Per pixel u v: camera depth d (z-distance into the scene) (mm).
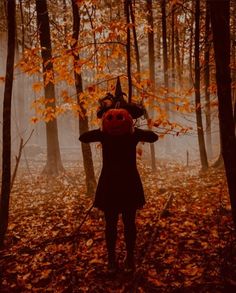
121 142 4094
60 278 4266
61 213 7516
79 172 13461
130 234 4164
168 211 6457
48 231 6262
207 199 7551
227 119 3562
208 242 4824
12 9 4859
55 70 6262
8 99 4988
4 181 5211
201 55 13633
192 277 3945
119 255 4742
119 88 4605
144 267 4285
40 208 8297
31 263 4789
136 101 6602
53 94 12305
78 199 8742
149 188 9984
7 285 4273
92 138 4234
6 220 5328
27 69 6168
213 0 3418
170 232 5418
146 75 6680
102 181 4152
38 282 4270
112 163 4129
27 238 5957
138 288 3820
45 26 11969
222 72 3498
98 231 5805
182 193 8484
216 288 3682
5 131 5059
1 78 6168
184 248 4746
